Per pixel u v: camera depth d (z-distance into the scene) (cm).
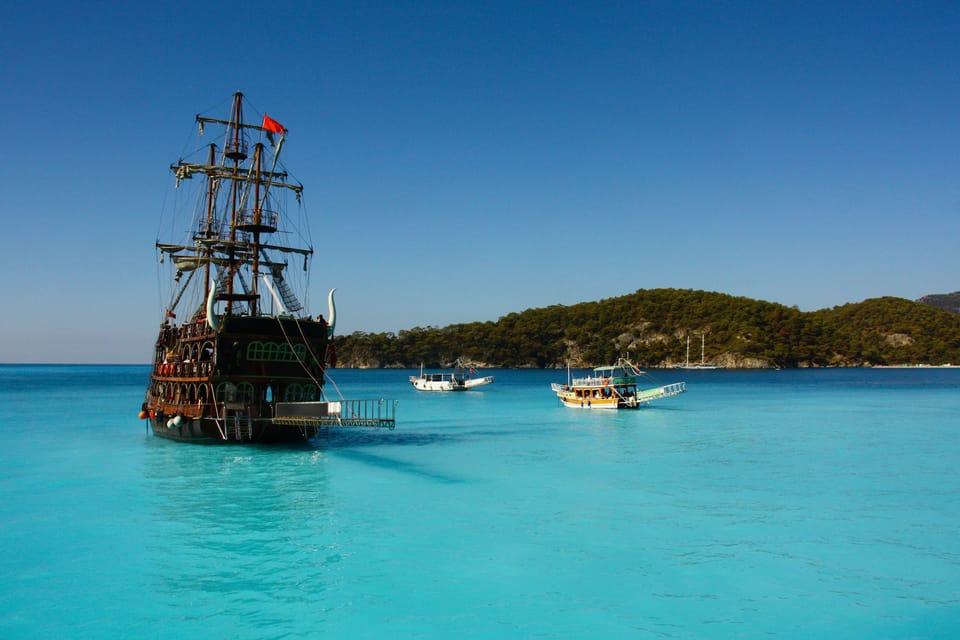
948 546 2212
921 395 11469
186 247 5378
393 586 1839
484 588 1823
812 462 3909
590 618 1638
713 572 1955
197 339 4312
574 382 8762
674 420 6694
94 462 3831
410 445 4659
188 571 1959
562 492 3025
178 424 4531
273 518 2547
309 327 4312
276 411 3981
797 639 1528
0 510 2688
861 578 1912
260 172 5116
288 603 1725
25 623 1614
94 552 2138
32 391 12406
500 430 5738
